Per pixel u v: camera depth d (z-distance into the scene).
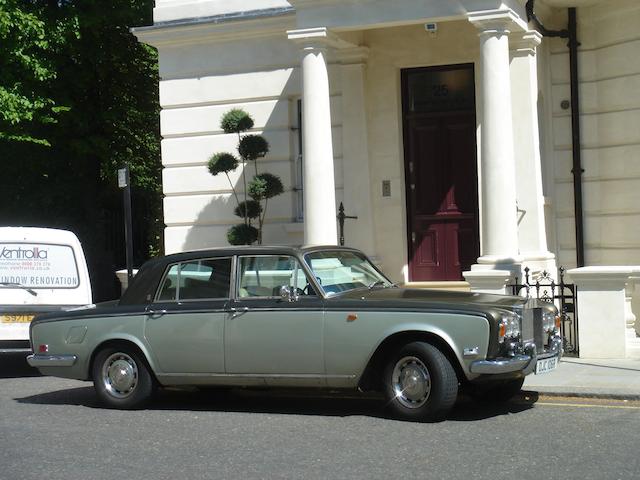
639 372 12.33
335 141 18.34
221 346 10.80
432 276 17.95
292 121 19.11
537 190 16.72
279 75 19.02
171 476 8.07
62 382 14.17
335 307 10.27
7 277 15.23
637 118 17.00
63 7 25.73
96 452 9.06
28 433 10.05
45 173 28.08
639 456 8.31
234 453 8.86
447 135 17.88
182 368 11.02
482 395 11.19
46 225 28.50
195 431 9.97
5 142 26.95
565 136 17.72
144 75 29.39
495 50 15.23
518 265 14.95
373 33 17.97
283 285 10.55
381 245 18.05
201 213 19.70
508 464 8.12
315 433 9.66
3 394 13.00
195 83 19.70
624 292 13.31
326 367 10.34
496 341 9.70
